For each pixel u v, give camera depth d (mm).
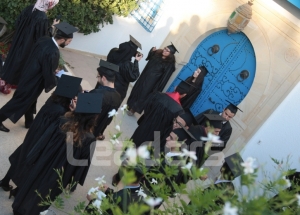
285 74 7426
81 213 2869
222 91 8617
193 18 8852
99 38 9844
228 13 8352
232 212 1725
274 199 2080
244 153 7059
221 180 3844
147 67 8312
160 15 9336
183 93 8047
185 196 5941
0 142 5621
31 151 4184
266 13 7723
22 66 6570
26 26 6438
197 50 8914
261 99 7633
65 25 5492
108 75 5488
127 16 9672
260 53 7859
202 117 7000
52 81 5500
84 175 4332
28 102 5609
